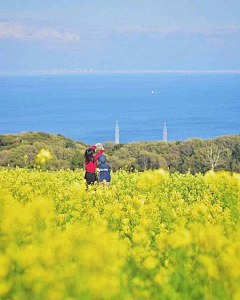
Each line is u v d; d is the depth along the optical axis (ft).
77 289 20.29
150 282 23.67
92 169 67.97
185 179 70.64
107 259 23.03
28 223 28.58
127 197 45.09
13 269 23.00
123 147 174.70
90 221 38.52
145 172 61.11
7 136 181.78
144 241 30.19
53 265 22.41
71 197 48.96
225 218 38.91
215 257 26.35
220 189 55.57
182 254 26.68
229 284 23.03
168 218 38.52
